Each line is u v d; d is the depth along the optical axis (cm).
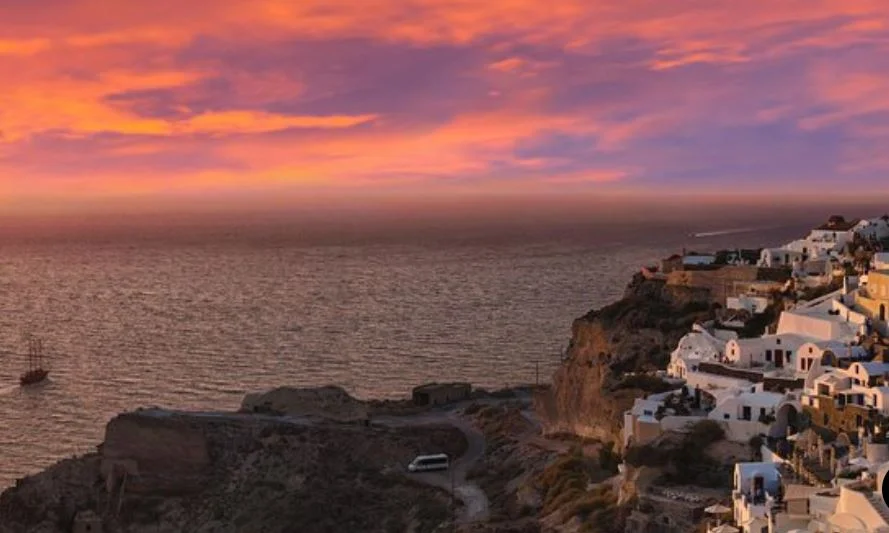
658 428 14375
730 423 13775
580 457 17225
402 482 19262
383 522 18138
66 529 19862
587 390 19275
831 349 15038
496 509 17025
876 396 12769
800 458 11594
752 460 13075
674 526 12094
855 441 11900
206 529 19238
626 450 14850
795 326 16962
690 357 17425
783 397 13912
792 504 9825
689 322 19675
